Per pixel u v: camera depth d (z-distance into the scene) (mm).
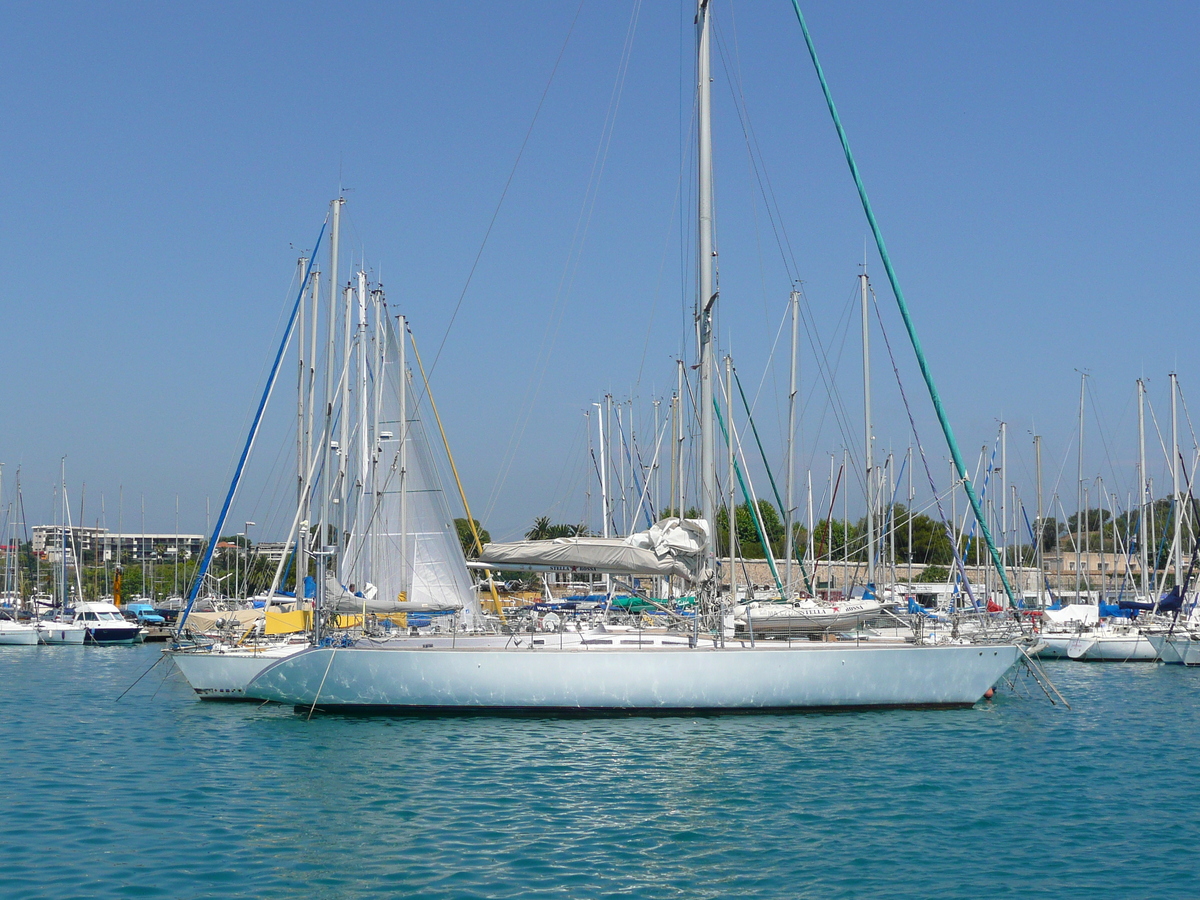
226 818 14141
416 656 20688
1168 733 21047
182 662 25203
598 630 22500
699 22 23094
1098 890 11531
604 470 48219
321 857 12430
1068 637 38594
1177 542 42781
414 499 26406
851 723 20719
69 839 13133
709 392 22453
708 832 13594
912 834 13602
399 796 15312
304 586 28125
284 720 21562
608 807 14734
